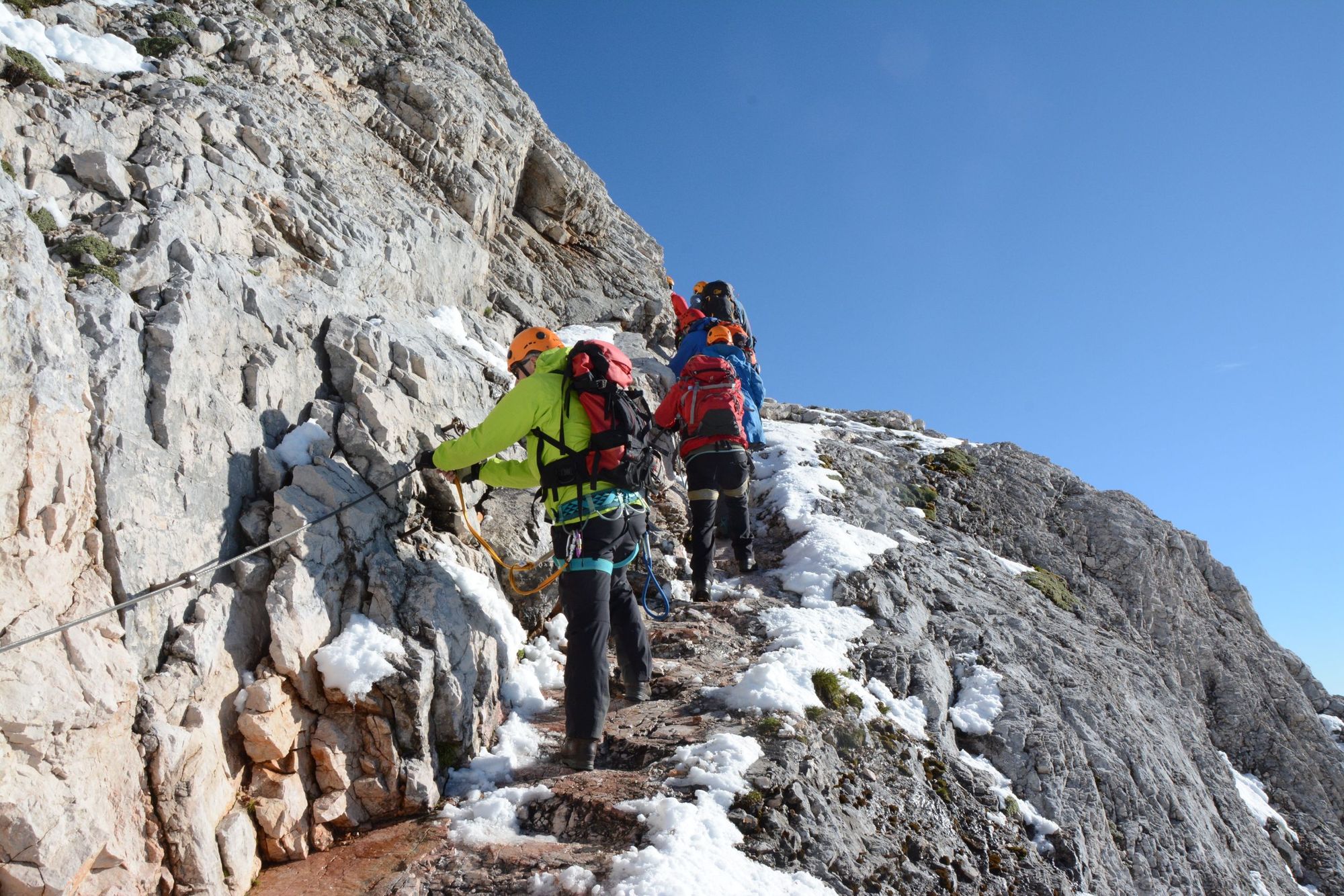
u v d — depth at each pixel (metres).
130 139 5.04
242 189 5.39
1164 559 9.05
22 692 2.87
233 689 3.67
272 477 4.23
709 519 6.21
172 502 3.71
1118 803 5.60
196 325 4.12
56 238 4.11
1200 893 5.46
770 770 4.12
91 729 3.03
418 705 3.94
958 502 8.95
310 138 6.75
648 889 3.26
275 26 7.82
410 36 9.67
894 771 4.79
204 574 3.75
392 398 4.98
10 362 3.12
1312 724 8.22
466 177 8.50
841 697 5.04
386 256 6.31
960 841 4.65
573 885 3.35
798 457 8.45
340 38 8.52
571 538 4.27
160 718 3.28
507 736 4.45
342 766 3.82
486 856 3.58
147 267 4.13
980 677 5.94
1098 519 9.21
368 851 3.67
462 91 9.02
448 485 4.97
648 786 3.99
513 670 4.80
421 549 4.71
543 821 3.85
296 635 3.79
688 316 7.70
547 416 4.36
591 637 4.20
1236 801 6.94
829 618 5.96
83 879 2.92
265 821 3.55
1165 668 7.99
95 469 3.42
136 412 3.70
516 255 9.44
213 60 6.76
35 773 2.87
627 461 4.36
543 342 4.68
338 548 4.16
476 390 5.89
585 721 4.11
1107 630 8.00
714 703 4.83
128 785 3.13
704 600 6.18
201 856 3.24
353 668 3.87
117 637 3.27
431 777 3.97
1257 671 8.61
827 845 3.92
